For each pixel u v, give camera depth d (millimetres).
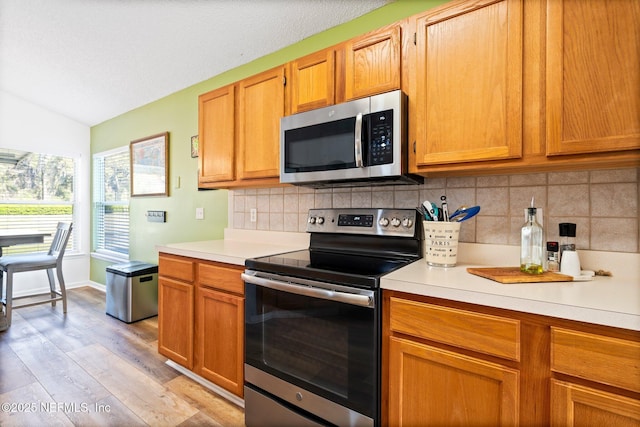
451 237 1325
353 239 1769
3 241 2631
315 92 1682
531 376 888
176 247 2004
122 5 2029
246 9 1953
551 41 1083
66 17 2213
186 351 1896
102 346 2398
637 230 1199
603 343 791
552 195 1360
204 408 1681
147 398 1761
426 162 1339
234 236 2498
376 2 1821
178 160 3072
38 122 3811
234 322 1633
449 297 1004
